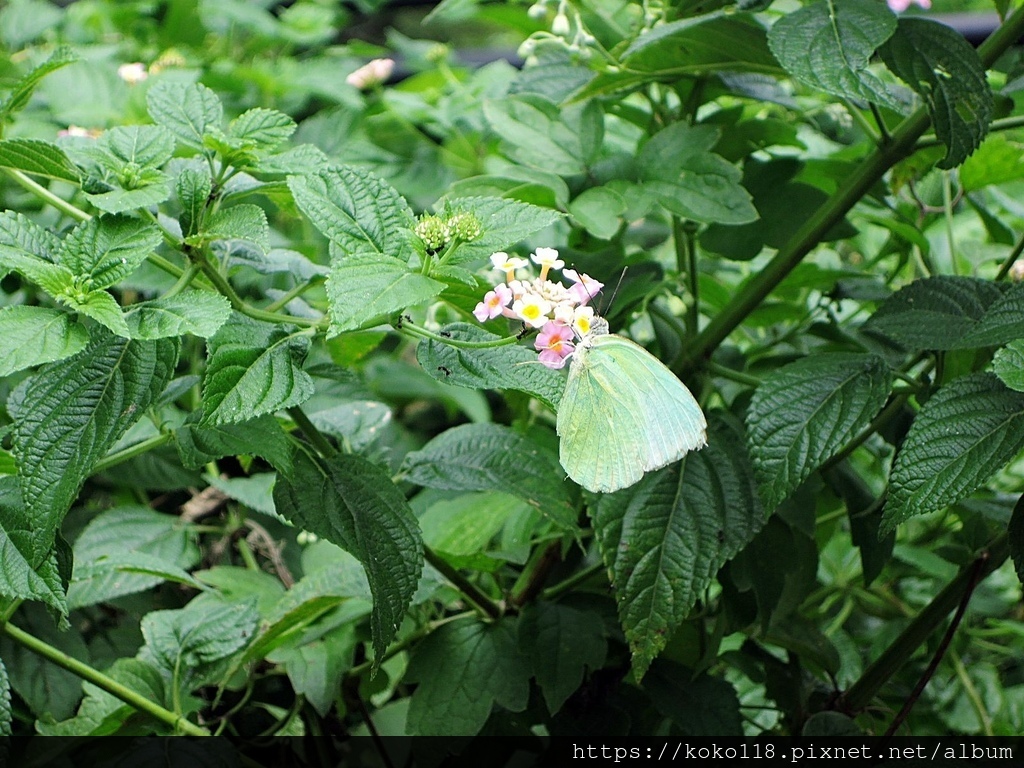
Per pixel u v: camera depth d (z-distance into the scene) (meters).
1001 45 0.66
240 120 0.62
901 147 0.67
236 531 0.74
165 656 0.67
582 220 0.67
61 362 0.59
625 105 0.74
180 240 0.61
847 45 0.63
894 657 0.68
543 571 0.69
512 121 0.70
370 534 0.62
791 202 0.71
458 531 0.69
